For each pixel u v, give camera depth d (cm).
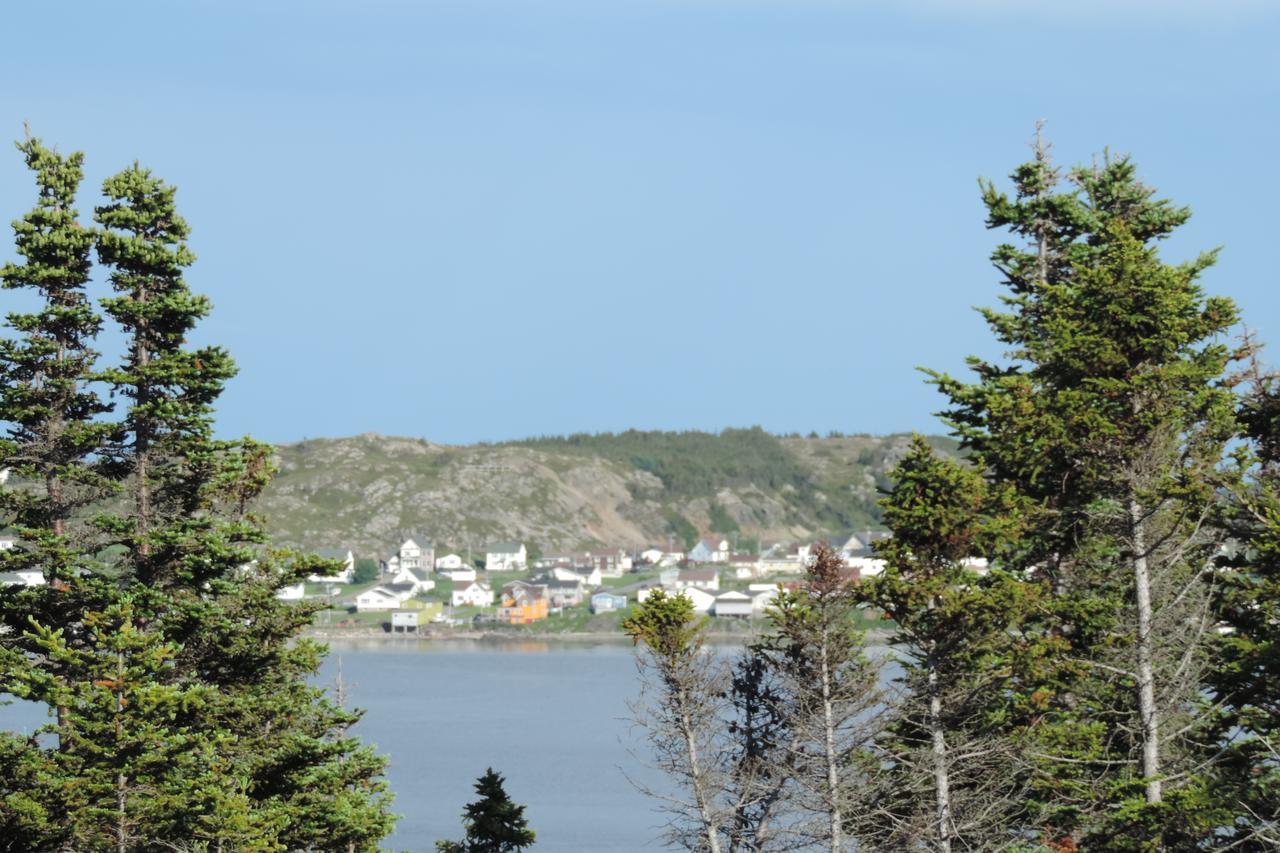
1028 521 12338
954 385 13612
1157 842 10500
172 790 10900
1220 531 11619
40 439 12056
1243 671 10844
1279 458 12081
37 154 12281
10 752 10738
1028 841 11925
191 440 12269
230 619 11956
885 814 11956
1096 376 12212
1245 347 12181
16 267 12044
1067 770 11256
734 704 13450
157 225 12556
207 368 12331
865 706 12006
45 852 10706
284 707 11962
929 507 11544
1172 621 11206
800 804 12381
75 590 11638
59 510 12175
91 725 10575
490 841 14412
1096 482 11869
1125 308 12200
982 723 11956
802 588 12331
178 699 11000
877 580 11594
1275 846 10538
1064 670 11444
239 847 10988
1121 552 11875
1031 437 12144
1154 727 10931
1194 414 11906
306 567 12244
